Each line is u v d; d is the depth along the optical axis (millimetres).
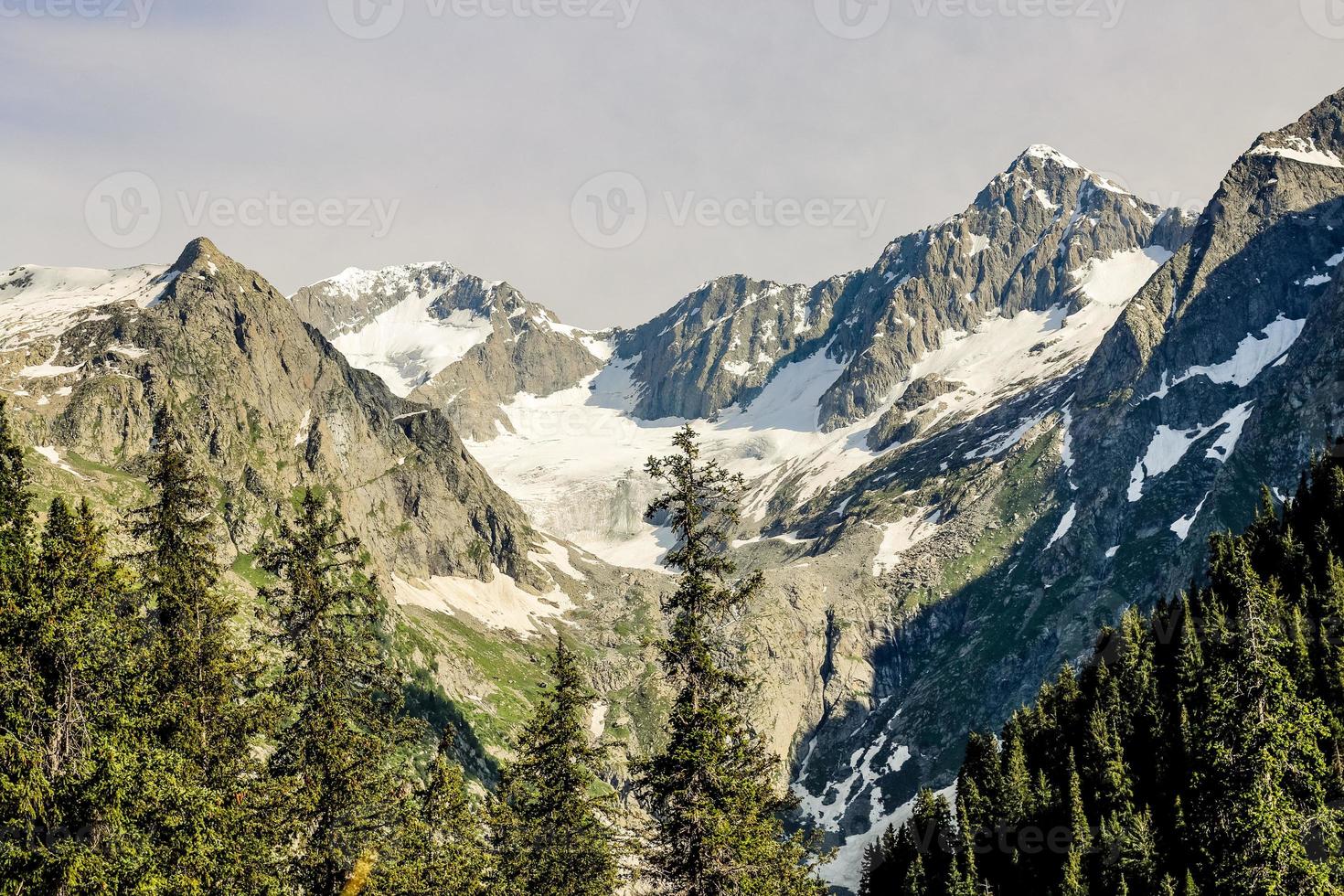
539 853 57125
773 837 47656
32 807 32469
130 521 47688
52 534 37969
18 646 35344
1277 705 45750
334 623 46750
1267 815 44062
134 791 33906
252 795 41344
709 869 44312
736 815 45156
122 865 32406
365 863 43469
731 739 45812
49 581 36469
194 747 40844
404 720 48875
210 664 43750
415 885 45812
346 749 44500
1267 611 47312
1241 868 44312
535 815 58406
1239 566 48312
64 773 34062
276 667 48438
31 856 31547
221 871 36344
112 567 38781
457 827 53500
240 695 45125
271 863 41000
